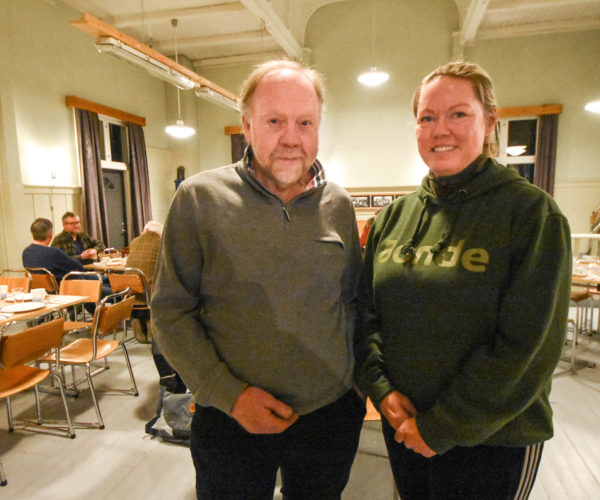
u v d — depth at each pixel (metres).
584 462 2.05
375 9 7.61
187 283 0.96
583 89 7.13
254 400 0.89
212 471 1.00
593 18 6.82
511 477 0.85
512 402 0.77
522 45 7.23
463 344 0.84
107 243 6.64
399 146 7.88
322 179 1.03
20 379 2.13
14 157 5.25
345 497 1.78
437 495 0.91
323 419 1.02
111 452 2.17
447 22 7.37
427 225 0.96
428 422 0.82
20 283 3.64
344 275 1.07
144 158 7.71
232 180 0.96
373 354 1.01
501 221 0.82
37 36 5.57
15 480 1.95
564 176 7.38
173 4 6.22
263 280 0.91
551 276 0.74
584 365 3.21
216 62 8.62
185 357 0.91
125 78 7.36
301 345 0.93
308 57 7.97
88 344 2.65
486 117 0.93
